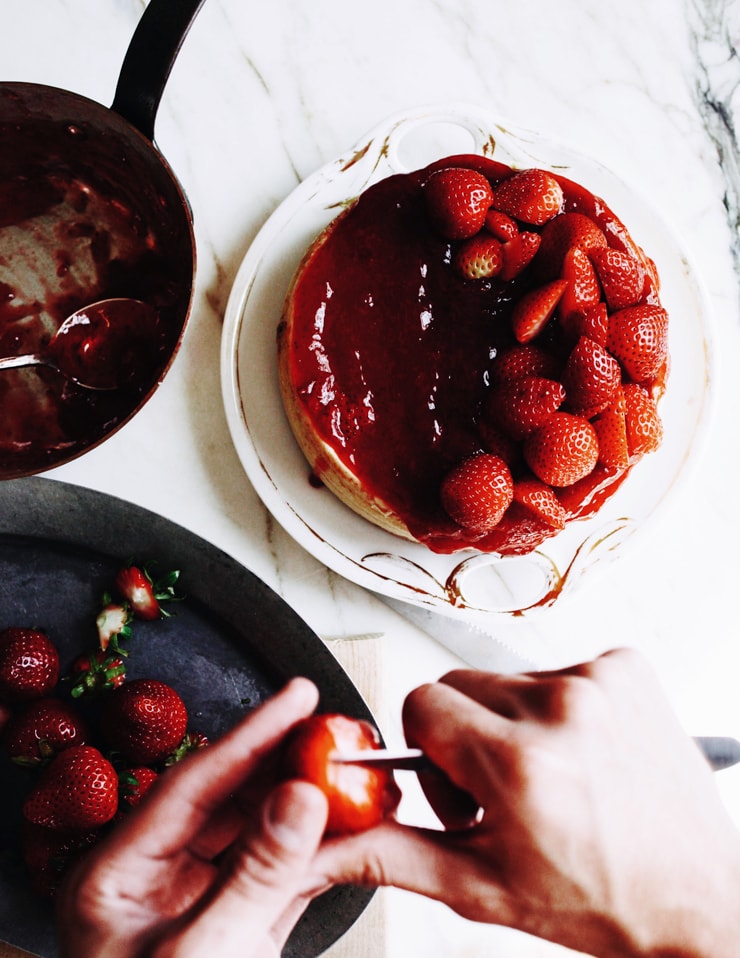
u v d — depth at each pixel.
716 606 0.95
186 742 0.86
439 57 0.94
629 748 0.66
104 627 0.87
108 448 0.90
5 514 0.87
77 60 0.90
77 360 0.86
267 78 0.92
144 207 0.85
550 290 0.85
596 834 0.65
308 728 0.67
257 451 0.90
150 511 0.86
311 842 0.63
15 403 0.86
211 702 0.88
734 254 0.96
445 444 0.87
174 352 0.81
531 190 0.86
